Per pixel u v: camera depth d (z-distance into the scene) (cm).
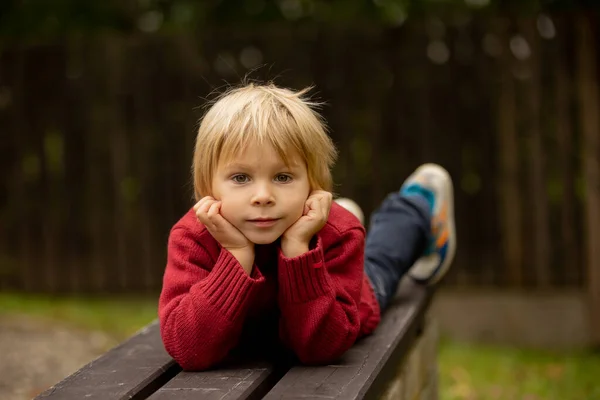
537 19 482
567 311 486
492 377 404
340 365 173
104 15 648
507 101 488
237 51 510
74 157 532
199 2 637
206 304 164
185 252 175
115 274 535
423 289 270
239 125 163
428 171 279
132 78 522
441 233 273
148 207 527
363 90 499
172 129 521
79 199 534
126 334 433
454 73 491
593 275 482
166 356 181
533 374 410
